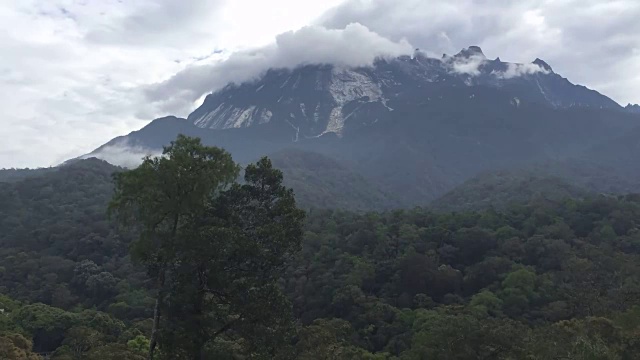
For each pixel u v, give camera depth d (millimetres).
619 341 30953
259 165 23719
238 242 21250
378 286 68875
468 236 76312
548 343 30875
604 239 73875
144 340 48281
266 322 22188
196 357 21484
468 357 31547
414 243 77250
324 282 68000
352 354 36688
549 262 68562
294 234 23453
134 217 21719
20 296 74875
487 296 58625
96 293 75875
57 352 49969
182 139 22109
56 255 88500
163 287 21562
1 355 43031
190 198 21156
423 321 52969
